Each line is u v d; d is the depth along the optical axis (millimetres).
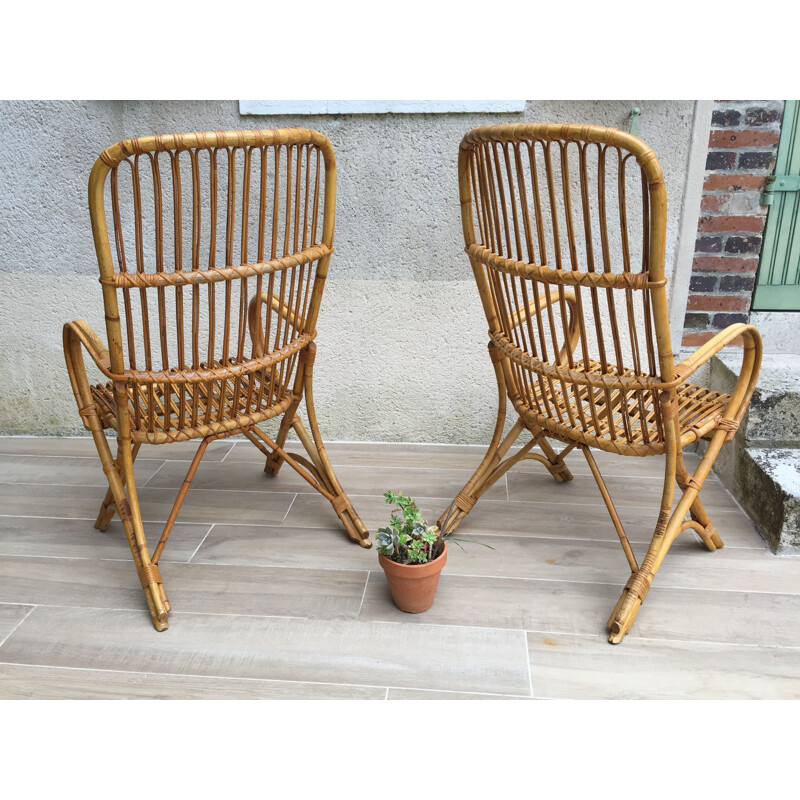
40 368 2662
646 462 2547
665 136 2252
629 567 1941
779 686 1545
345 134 2314
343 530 2131
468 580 1888
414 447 2639
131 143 1363
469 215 1813
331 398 2631
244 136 1455
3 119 2348
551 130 1386
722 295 2439
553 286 2441
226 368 1679
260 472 2484
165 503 2273
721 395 1903
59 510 2236
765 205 2324
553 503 2268
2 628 1718
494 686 1550
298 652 1646
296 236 1719
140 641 1681
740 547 2023
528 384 2018
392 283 2467
